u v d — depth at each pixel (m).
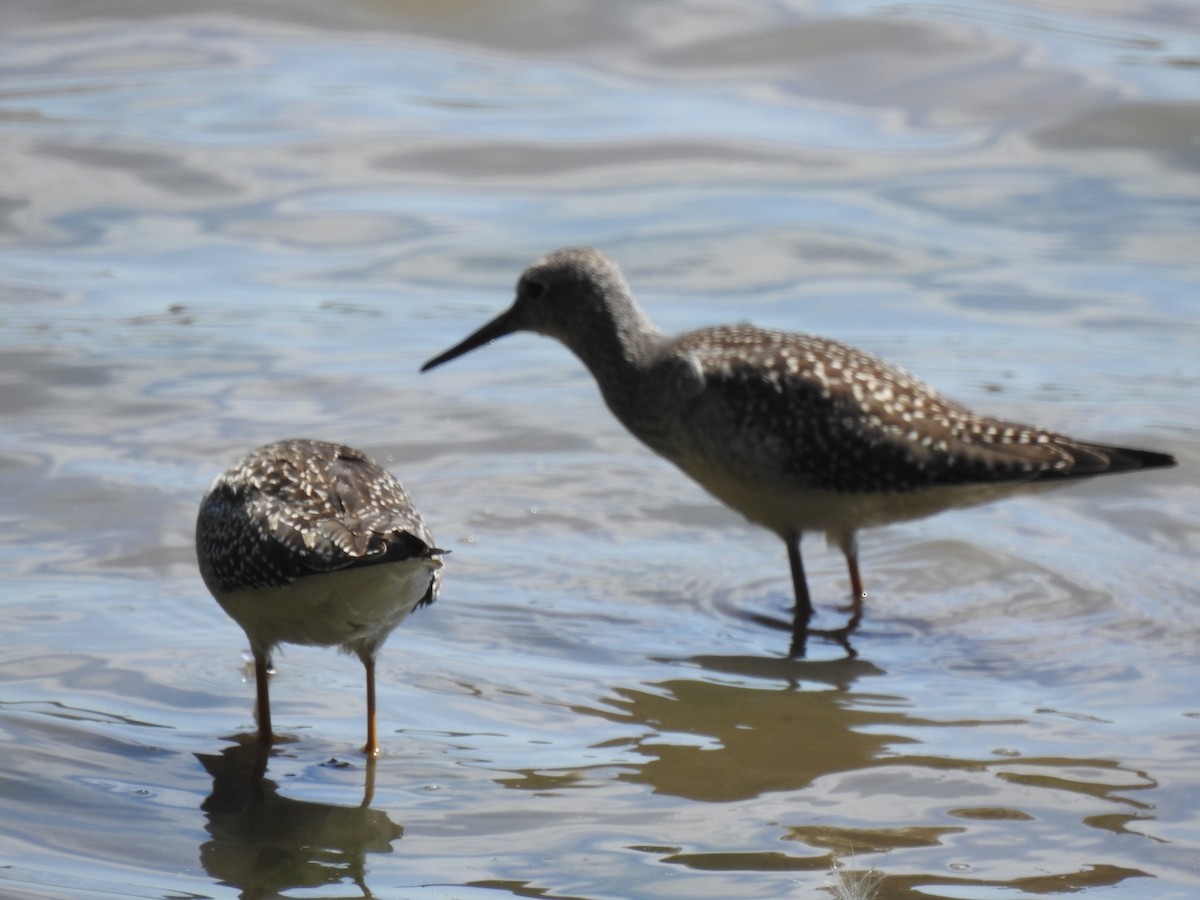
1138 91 21.52
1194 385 15.30
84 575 11.53
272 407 14.73
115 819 8.55
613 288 12.91
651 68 22.72
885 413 11.66
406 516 9.27
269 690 10.18
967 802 8.77
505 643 10.95
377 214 19.06
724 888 7.85
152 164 19.81
